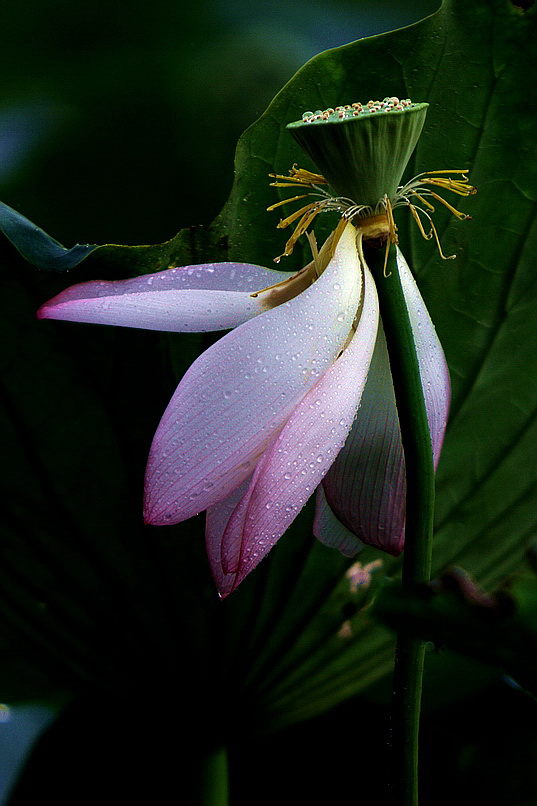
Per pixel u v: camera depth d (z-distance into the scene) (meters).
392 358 0.71
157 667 0.85
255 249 0.83
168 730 0.87
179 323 0.73
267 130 0.82
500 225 0.83
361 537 0.76
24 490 0.82
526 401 0.85
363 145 0.71
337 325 0.71
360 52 0.81
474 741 0.94
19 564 0.83
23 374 0.80
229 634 0.84
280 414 0.71
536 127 0.81
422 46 0.81
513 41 0.81
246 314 0.73
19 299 0.79
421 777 0.93
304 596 0.84
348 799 0.94
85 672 0.86
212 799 0.86
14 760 0.92
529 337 0.84
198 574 0.83
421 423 0.71
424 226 0.83
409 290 0.75
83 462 0.81
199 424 0.71
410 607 0.65
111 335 0.79
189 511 0.71
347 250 0.72
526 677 0.65
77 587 0.84
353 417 0.72
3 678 0.88
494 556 0.89
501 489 0.87
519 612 0.65
